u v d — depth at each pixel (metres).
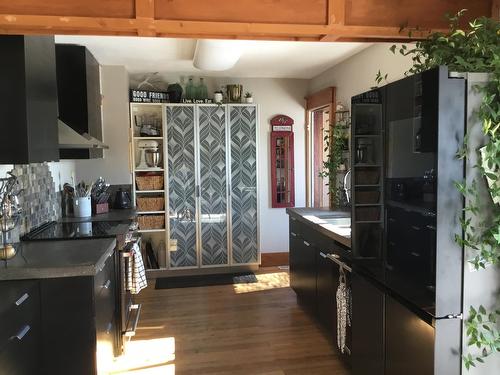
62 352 2.07
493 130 1.58
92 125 3.85
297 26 1.81
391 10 1.88
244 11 1.77
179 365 2.87
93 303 2.08
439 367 1.68
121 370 2.80
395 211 1.92
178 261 4.93
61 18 1.67
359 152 2.24
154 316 3.74
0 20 1.64
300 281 3.85
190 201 4.91
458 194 1.64
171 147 4.83
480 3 1.96
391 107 1.93
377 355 2.17
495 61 1.59
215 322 3.59
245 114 4.94
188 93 4.98
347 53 4.07
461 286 1.68
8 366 1.64
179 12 1.73
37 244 2.50
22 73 2.02
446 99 1.61
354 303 2.46
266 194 5.50
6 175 2.54
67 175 4.09
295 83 5.44
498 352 1.72
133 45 3.67
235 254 5.05
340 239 2.73
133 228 3.48
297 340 3.23
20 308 1.79
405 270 1.87
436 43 1.90
